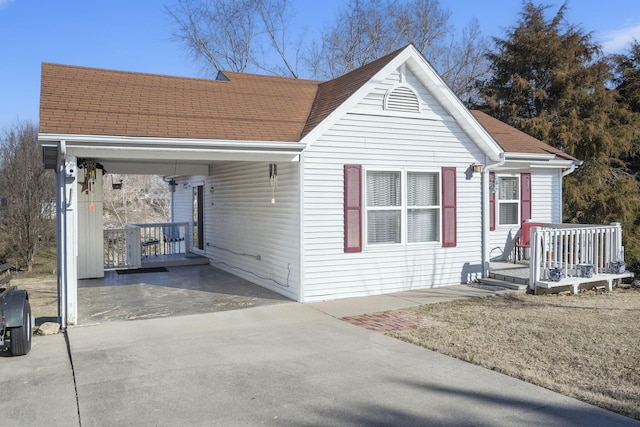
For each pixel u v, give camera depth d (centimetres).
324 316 852
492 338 705
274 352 650
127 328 776
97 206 1252
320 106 1091
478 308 900
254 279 1177
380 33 2936
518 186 1411
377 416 454
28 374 571
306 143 930
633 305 926
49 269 1933
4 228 1917
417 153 1071
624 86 2366
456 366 590
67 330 764
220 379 550
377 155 1026
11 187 1919
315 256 970
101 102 939
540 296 1009
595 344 671
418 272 1080
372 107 1019
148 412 464
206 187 1526
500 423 438
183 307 924
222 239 1398
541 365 589
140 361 613
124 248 1551
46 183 1977
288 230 1004
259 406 477
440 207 1101
